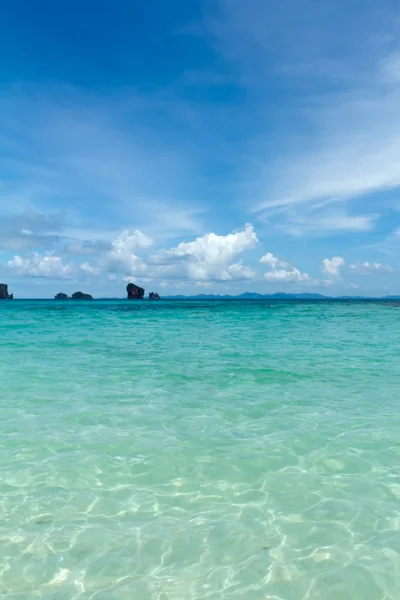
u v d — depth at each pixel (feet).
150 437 21.72
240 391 30.48
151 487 16.55
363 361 42.04
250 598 10.72
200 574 11.62
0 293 505.66
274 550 12.64
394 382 33.12
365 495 15.87
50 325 87.40
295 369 38.06
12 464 18.57
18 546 12.84
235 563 12.06
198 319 107.86
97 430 22.75
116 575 11.57
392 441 21.02
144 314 132.77
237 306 214.28
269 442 20.97
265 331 73.61
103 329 78.23
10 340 59.82
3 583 11.27
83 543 12.98
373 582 11.30
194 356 45.21
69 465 18.48
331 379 34.12
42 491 16.21
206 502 15.43
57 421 24.17
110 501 15.49
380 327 81.87
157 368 38.60
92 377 34.96
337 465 18.40
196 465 18.47
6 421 24.18
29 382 33.30
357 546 12.80
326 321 98.84
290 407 26.61
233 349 50.44
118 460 18.98
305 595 10.84
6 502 15.40
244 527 13.83
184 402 27.78
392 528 13.74
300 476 17.42
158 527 13.84
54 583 11.27
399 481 16.94
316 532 13.53
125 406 26.94
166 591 10.98
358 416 24.81
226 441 21.13
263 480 17.10
